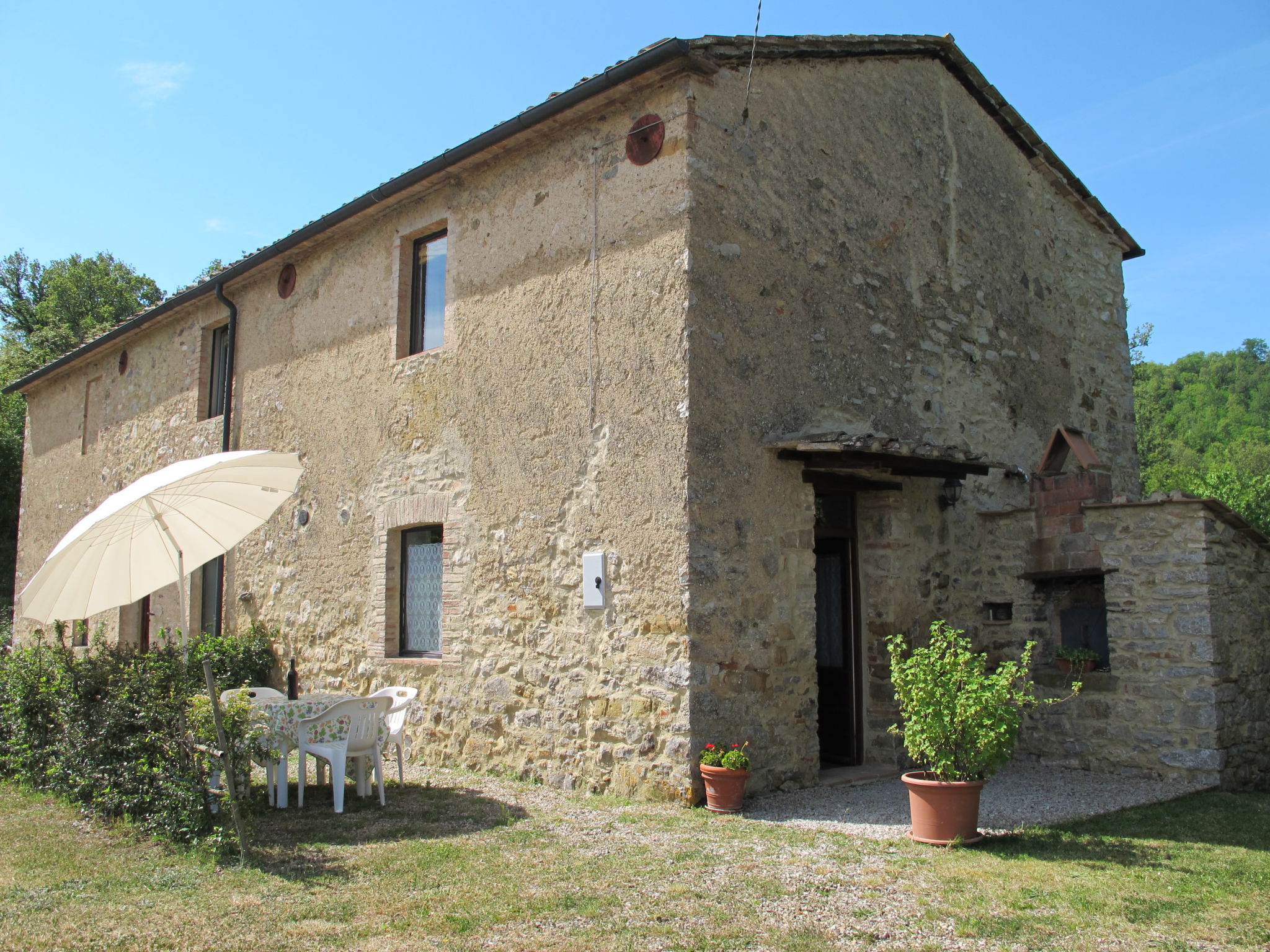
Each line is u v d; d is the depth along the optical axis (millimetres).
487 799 6555
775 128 7418
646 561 6559
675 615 6336
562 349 7328
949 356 8969
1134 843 5352
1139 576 7539
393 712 7098
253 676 9836
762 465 6906
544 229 7598
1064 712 7840
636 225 6898
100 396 14328
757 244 7102
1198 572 7207
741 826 5703
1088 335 11203
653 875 4676
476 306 8133
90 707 6199
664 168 6770
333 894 4406
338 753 6203
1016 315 10047
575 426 7172
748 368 6895
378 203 8969
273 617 10078
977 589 8734
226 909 4219
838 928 3961
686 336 6465
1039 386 10211
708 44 6590
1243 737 7367
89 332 29844
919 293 8734
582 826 5715
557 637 7137
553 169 7586
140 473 12938
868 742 7906
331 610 9359
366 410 9195
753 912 4148
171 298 12023
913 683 5422
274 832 5641
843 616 8141
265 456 5211
